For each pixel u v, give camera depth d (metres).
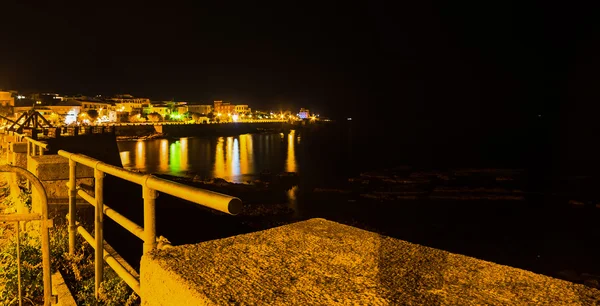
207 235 14.63
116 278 4.09
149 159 65.81
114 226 6.05
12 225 6.87
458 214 28.44
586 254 20.02
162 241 2.70
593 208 29.78
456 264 1.88
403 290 1.60
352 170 52.31
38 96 116.44
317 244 2.15
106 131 30.00
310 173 49.91
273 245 2.14
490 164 57.06
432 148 83.81
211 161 63.53
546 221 26.41
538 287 1.63
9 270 4.54
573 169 51.66
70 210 5.09
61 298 4.10
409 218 27.47
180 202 19.75
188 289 1.62
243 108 186.62
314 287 1.63
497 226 25.25
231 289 1.60
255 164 59.78
